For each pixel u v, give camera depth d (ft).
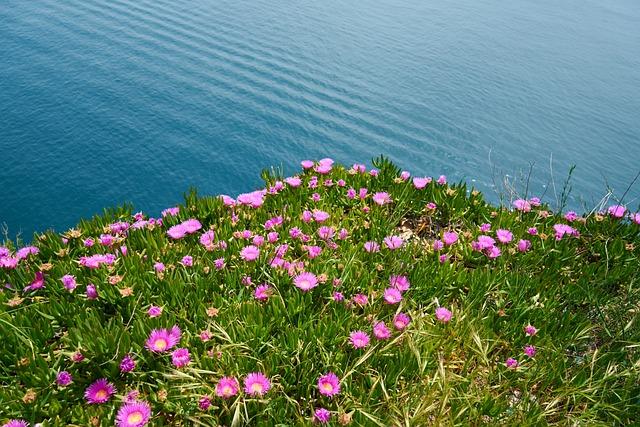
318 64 113.50
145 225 13.34
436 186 16.26
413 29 141.28
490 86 115.14
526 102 111.45
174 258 12.31
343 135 93.30
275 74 107.45
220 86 100.48
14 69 101.04
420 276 12.23
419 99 105.91
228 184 82.02
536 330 10.77
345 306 10.96
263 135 90.58
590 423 9.15
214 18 129.49
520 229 14.44
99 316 10.45
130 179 80.89
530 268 13.26
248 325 10.16
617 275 13.03
